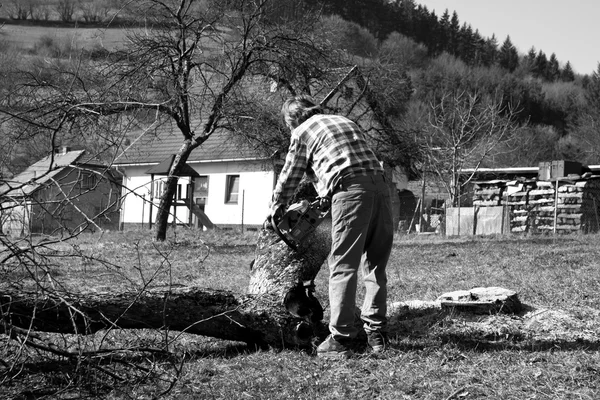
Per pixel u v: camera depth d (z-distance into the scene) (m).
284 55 19.78
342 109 20.77
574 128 69.69
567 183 27.05
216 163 38.97
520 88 85.81
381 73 21.06
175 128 42.03
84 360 4.50
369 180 5.15
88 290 5.25
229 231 29.34
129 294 5.22
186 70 19.56
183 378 4.82
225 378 4.84
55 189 4.78
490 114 38.81
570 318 6.52
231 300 5.53
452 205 33.44
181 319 5.34
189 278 11.45
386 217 5.31
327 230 5.73
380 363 5.02
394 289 9.05
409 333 6.09
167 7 19.30
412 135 23.23
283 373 4.86
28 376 4.67
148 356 5.21
